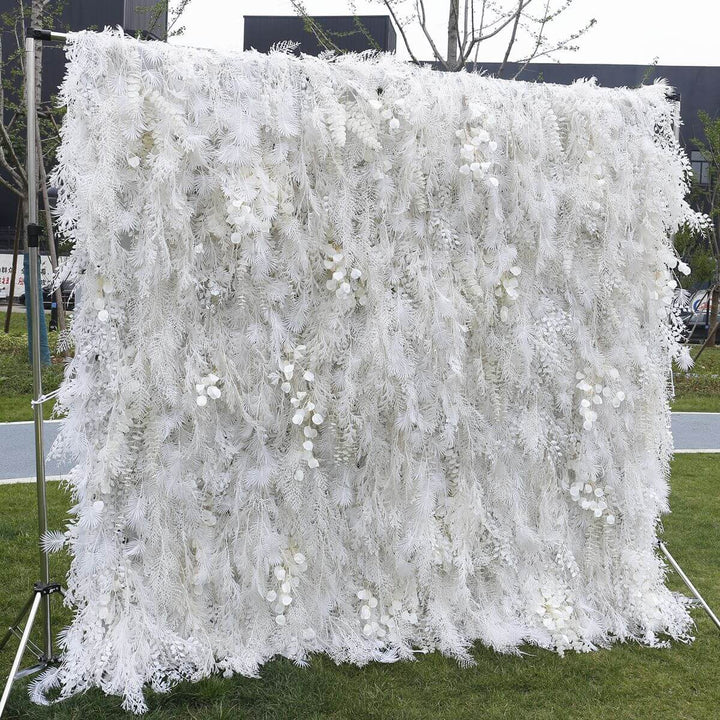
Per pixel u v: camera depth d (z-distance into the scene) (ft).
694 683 11.51
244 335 11.32
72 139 10.12
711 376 43.62
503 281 12.23
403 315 11.70
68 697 10.41
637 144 12.82
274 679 11.05
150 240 10.35
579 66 66.33
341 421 11.66
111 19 48.06
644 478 13.41
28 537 16.66
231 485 11.61
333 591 12.13
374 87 11.37
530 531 12.69
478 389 12.51
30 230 10.51
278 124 10.87
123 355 10.73
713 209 51.72
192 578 11.37
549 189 12.19
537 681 11.43
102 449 10.66
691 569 15.93
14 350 39.83
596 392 12.87
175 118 10.30
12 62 46.39
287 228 11.03
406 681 11.32
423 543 12.01
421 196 11.69
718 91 74.28
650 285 13.06
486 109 11.67
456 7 25.61
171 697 10.53
